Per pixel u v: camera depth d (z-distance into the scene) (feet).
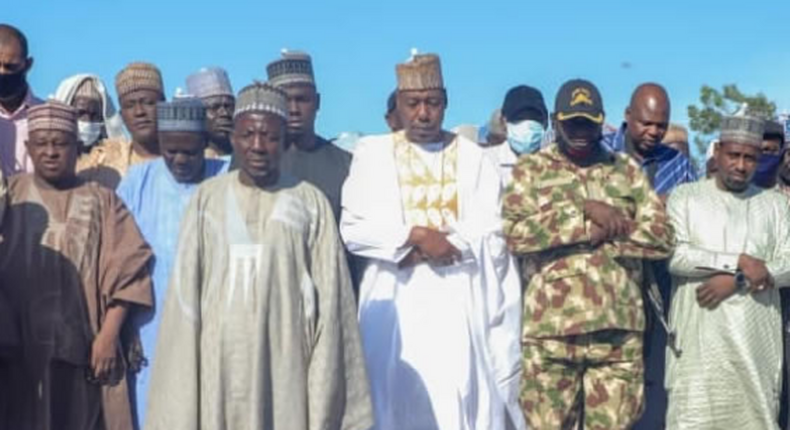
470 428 20.16
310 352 17.54
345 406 17.72
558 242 19.42
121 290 19.02
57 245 18.90
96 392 19.01
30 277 18.78
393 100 24.08
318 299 17.71
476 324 20.30
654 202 19.79
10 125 21.36
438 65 20.71
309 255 17.84
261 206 17.74
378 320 20.34
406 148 20.83
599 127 19.72
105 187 19.77
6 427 18.69
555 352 19.57
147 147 21.86
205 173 20.57
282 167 21.18
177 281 17.51
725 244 20.47
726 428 20.42
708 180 21.01
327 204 18.19
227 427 17.17
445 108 20.97
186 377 17.22
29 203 19.04
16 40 21.26
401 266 20.36
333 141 24.58
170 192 20.04
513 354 20.30
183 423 17.11
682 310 20.59
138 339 19.31
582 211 19.52
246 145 17.70
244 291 17.31
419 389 20.13
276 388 17.22
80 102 22.54
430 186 20.62
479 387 20.27
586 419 19.77
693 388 20.40
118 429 18.99
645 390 21.18
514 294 20.43
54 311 18.72
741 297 20.33
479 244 20.24
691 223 20.58
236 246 17.49
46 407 18.56
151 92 21.68
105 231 19.24
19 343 18.65
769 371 20.51
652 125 21.57
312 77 21.62
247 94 17.81
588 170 19.90
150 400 17.43
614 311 19.38
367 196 20.58
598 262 19.49
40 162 19.10
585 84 19.75
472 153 20.88
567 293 19.51
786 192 22.82
